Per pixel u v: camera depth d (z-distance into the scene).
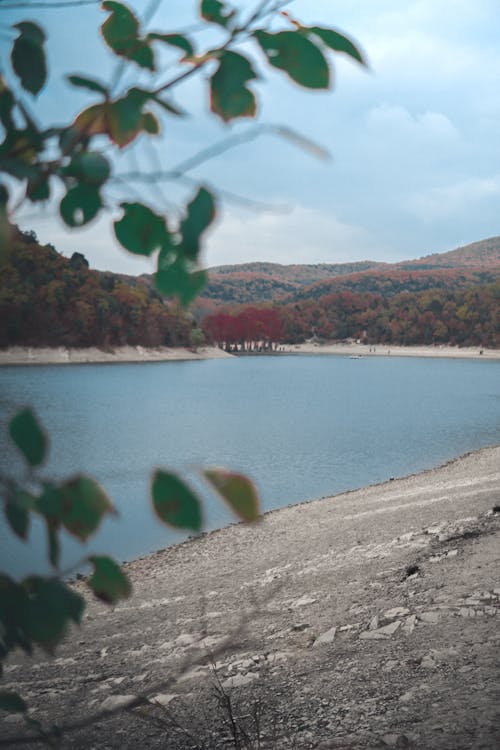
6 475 0.74
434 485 22.14
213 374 129.88
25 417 0.73
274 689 5.84
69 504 0.74
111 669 7.46
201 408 67.81
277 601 9.50
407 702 5.06
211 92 0.71
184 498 0.69
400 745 4.32
